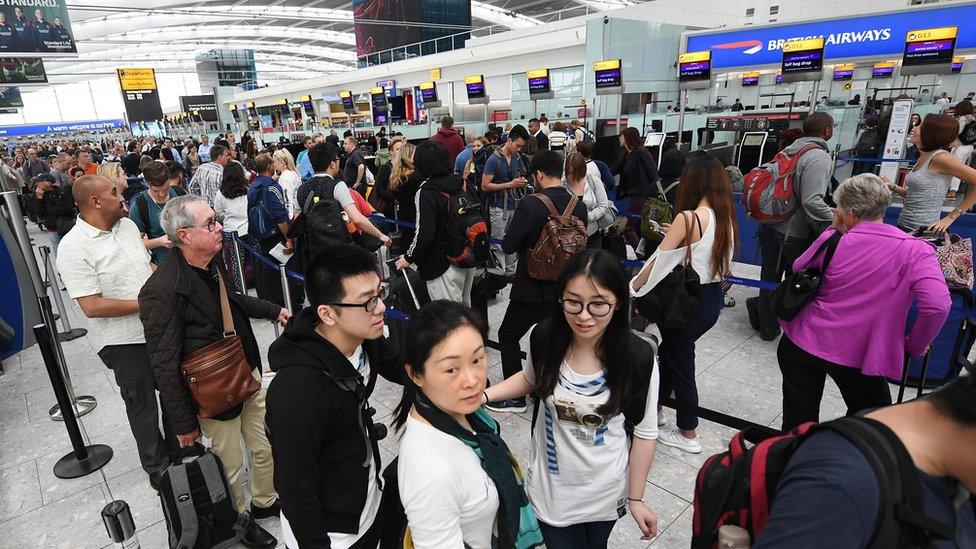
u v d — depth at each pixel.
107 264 2.27
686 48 15.39
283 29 42.69
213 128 36.91
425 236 3.12
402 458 1.13
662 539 2.13
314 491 1.26
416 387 1.15
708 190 2.29
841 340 2.03
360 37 37.81
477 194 3.35
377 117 19.06
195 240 1.86
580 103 14.85
